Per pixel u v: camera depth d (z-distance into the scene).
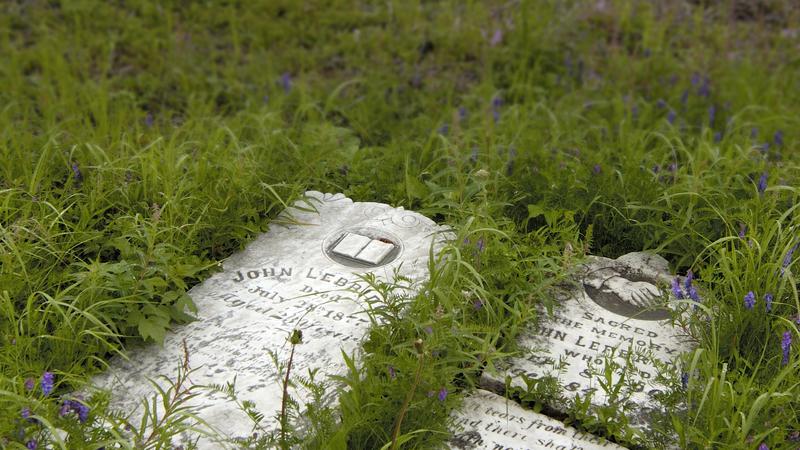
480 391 2.47
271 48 4.70
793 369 2.39
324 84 4.36
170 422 2.19
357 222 3.02
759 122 3.98
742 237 2.74
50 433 2.22
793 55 4.73
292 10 4.97
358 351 2.50
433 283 2.55
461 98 4.32
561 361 2.52
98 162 3.13
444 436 2.30
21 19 4.79
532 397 2.43
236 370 2.47
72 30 4.75
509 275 2.69
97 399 2.27
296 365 2.47
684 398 2.39
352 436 2.25
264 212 3.06
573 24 4.83
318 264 2.85
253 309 2.68
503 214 3.12
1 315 2.52
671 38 4.79
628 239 3.04
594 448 2.32
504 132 3.78
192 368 2.48
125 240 2.74
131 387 2.44
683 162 3.54
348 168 3.37
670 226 3.00
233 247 2.95
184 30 4.78
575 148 3.54
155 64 4.49
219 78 4.45
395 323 2.50
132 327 2.59
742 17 5.12
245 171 3.13
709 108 4.05
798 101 4.38
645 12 4.97
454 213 2.95
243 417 2.32
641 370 2.51
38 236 2.71
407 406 2.24
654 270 2.87
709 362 2.39
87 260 2.85
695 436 2.26
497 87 4.46
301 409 2.34
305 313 2.65
